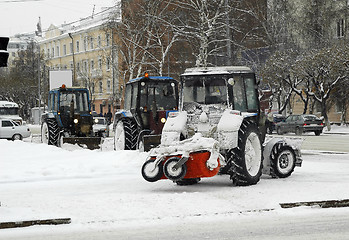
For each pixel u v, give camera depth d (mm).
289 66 43469
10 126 36875
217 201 9484
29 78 81250
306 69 41750
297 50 46844
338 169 14648
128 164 15516
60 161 16516
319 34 50500
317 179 12469
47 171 14430
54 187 12039
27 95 80938
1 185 12469
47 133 24984
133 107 19875
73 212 8695
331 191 10180
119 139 20078
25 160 17266
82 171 14555
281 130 40406
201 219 8195
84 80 72500
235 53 45969
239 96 12750
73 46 80562
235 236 7172
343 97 46500
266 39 48938
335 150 22875
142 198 9898
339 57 39500
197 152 10734
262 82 44469
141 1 44844
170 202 9414
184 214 8492
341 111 49375
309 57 41656
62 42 86938
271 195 9953
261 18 49188
